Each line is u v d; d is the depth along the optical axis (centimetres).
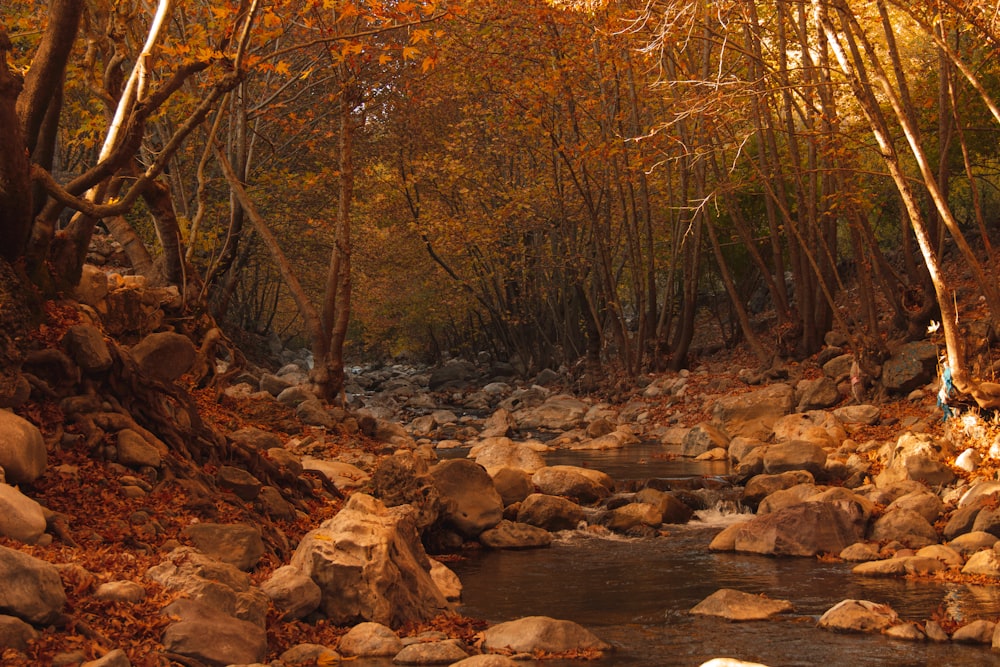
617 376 3584
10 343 1035
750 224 3425
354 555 934
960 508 1323
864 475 1680
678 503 1608
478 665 754
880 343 2311
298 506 1295
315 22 1409
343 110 2391
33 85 1178
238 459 1272
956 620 909
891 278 2812
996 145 2809
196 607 749
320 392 2352
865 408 2147
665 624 946
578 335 4256
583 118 3058
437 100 3162
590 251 3656
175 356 1355
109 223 1961
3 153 1062
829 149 2022
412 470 1374
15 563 663
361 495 1055
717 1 1619
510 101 2895
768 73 2041
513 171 3750
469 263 4250
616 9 2320
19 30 1652
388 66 2609
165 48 1183
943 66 2159
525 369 4581
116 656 633
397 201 3969
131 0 1496
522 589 1125
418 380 5038
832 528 1302
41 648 639
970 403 1648
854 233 2328
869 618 905
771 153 2442
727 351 3625
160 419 1172
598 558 1312
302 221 3531
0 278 1048
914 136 1455
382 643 837
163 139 2498
